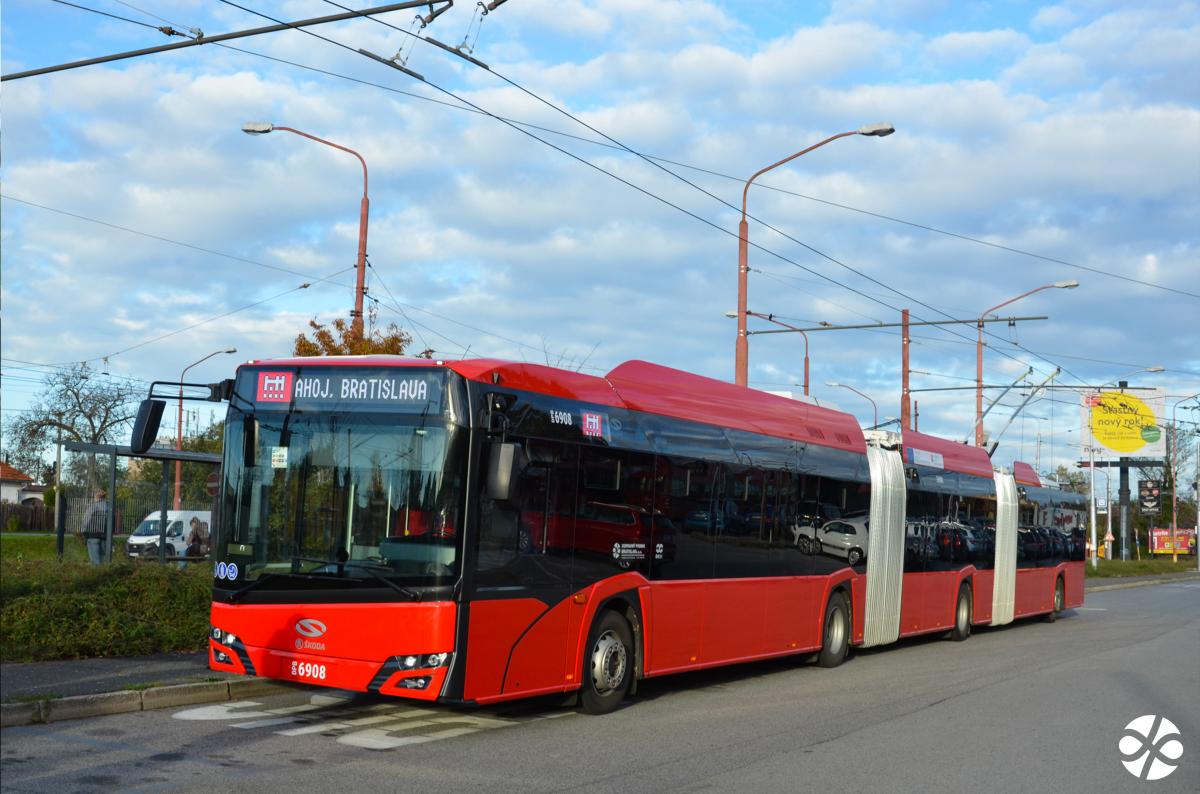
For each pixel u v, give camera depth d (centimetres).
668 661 1273
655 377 1325
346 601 993
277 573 1023
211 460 2089
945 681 1552
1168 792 892
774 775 904
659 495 1270
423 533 985
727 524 1418
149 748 905
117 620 1348
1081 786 902
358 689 982
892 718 1213
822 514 1694
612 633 1185
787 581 1569
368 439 1020
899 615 1953
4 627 1286
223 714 1074
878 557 1881
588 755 959
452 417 999
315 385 1049
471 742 999
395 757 919
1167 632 2525
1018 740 1098
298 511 1030
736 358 2381
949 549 2223
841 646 1742
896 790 865
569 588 1108
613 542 1180
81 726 982
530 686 1054
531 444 1068
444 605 970
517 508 1045
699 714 1211
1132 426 8494
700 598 1344
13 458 6181
